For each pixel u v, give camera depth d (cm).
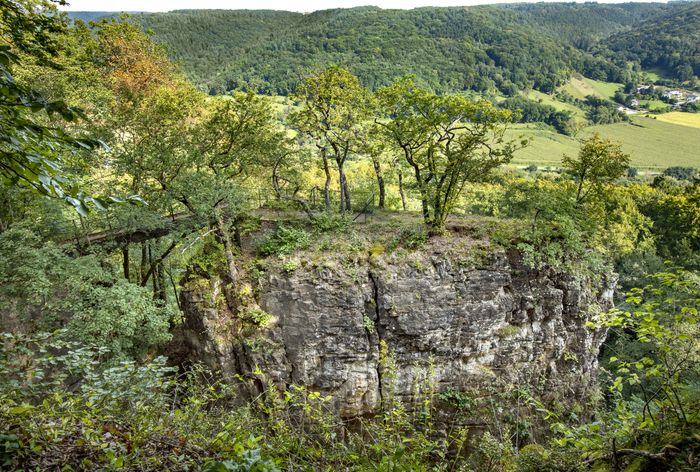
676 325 649
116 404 704
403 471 617
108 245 2392
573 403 2611
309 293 2472
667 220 5509
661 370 638
